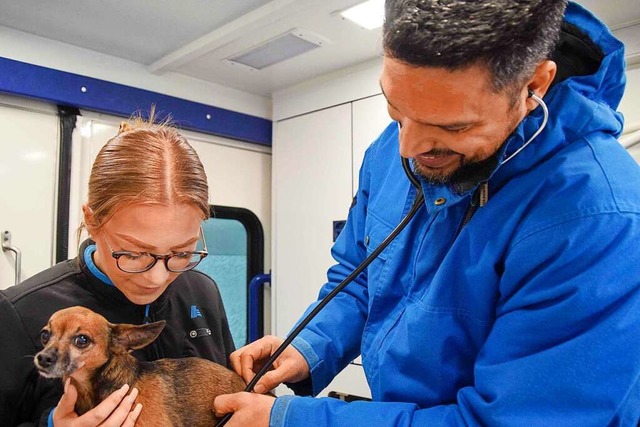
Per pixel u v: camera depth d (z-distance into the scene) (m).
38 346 0.85
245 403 0.80
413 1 0.56
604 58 0.73
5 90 1.90
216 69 2.36
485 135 0.63
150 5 1.80
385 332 0.91
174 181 0.81
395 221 0.97
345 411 0.76
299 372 0.96
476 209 0.80
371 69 2.27
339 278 1.15
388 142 1.11
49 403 0.87
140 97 2.28
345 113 2.36
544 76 0.64
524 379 0.67
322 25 1.92
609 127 0.76
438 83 0.56
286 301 2.54
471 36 0.53
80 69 2.12
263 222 2.77
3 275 1.92
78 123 2.11
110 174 0.79
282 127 2.64
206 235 2.54
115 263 0.81
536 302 0.69
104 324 0.81
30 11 1.82
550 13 0.58
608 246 0.66
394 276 0.93
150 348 0.98
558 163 0.73
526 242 0.71
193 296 1.09
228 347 1.18
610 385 0.63
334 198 2.38
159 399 0.81
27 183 1.99
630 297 0.65
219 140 2.61
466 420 0.71
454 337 0.81
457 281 0.81
